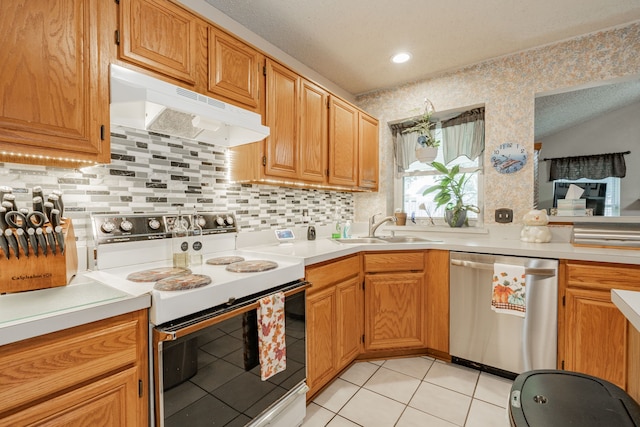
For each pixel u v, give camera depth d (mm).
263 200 2143
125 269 1339
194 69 1392
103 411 853
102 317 841
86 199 1287
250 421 1233
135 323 927
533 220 2148
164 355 955
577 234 1937
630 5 1814
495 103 2443
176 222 1544
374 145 2920
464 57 2418
